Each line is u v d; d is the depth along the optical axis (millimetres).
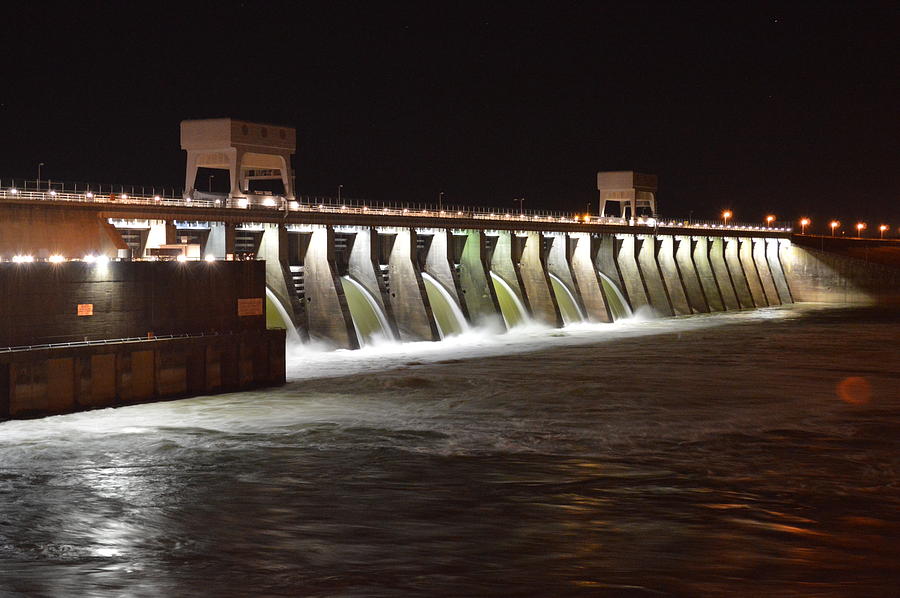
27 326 46438
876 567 26609
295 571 26000
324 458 38625
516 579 25453
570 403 51656
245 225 73625
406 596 24250
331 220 78500
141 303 51438
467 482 35094
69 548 27859
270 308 73500
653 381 60031
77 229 59375
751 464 38062
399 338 81500
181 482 34906
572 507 32031
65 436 41938
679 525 30156
